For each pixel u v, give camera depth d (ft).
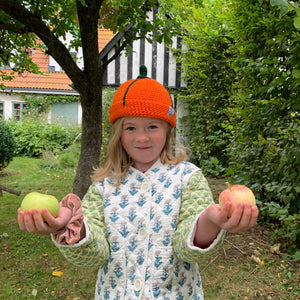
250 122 11.82
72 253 3.27
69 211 3.05
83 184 14.39
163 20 13.47
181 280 3.80
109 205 4.10
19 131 38.99
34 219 2.64
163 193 4.03
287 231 10.52
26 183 22.35
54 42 12.23
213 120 25.50
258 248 10.57
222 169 10.45
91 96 14.01
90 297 8.32
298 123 9.66
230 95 22.58
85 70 13.65
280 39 9.37
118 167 4.33
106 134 29.25
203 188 4.06
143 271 3.72
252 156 12.61
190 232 3.14
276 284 8.57
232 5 13.80
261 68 10.02
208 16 26.00
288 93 10.12
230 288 8.45
